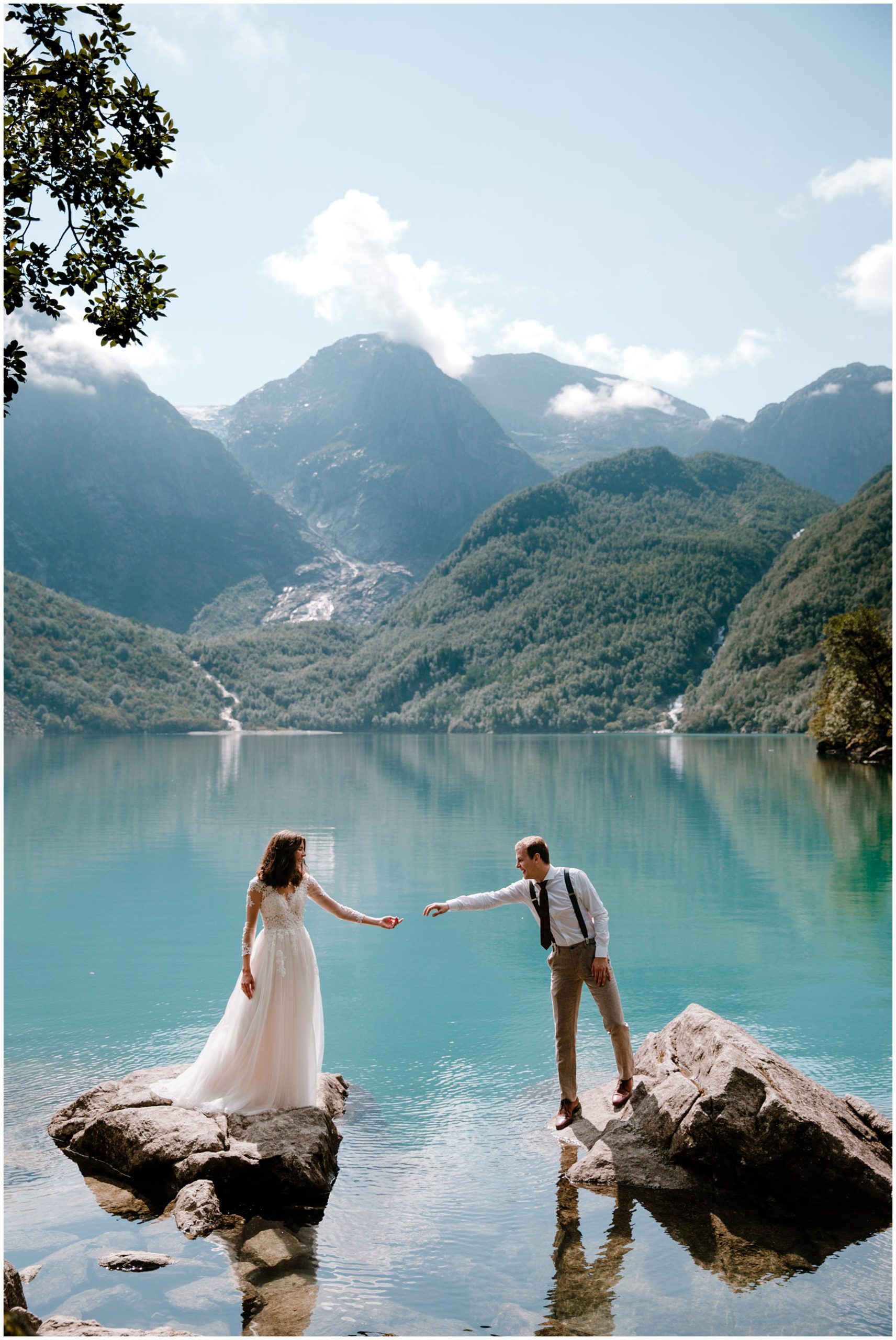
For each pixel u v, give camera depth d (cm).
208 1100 470
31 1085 523
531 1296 319
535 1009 668
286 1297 319
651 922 923
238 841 1551
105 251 493
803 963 769
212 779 3369
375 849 1430
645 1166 412
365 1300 318
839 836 1547
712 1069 432
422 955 834
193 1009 662
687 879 1163
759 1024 611
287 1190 393
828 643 4278
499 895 494
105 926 923
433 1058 568
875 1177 393
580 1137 451
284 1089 466
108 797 2489
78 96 461
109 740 10825
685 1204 387
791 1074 434
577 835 1579
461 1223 371
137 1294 321
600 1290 322
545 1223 371
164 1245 358
